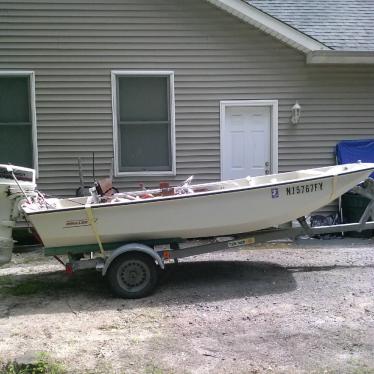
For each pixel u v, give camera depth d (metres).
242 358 4.30
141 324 5.15
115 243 6.20
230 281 6.55
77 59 9.04
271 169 9.55
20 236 8.81
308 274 6.74
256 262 7.46
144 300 5.93
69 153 9.13
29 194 6.24
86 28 9.01
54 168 9.12
